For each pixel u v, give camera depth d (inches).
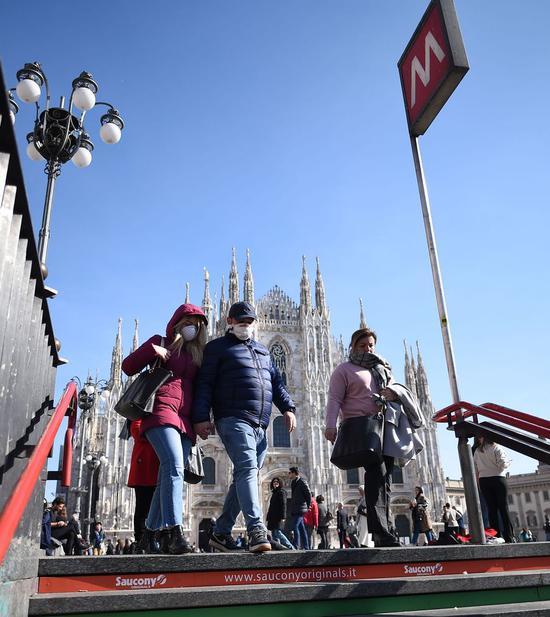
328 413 318.7
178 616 175.3
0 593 140.7
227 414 281.0
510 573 218.8
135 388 265.3
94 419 2474.2
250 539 244.1
